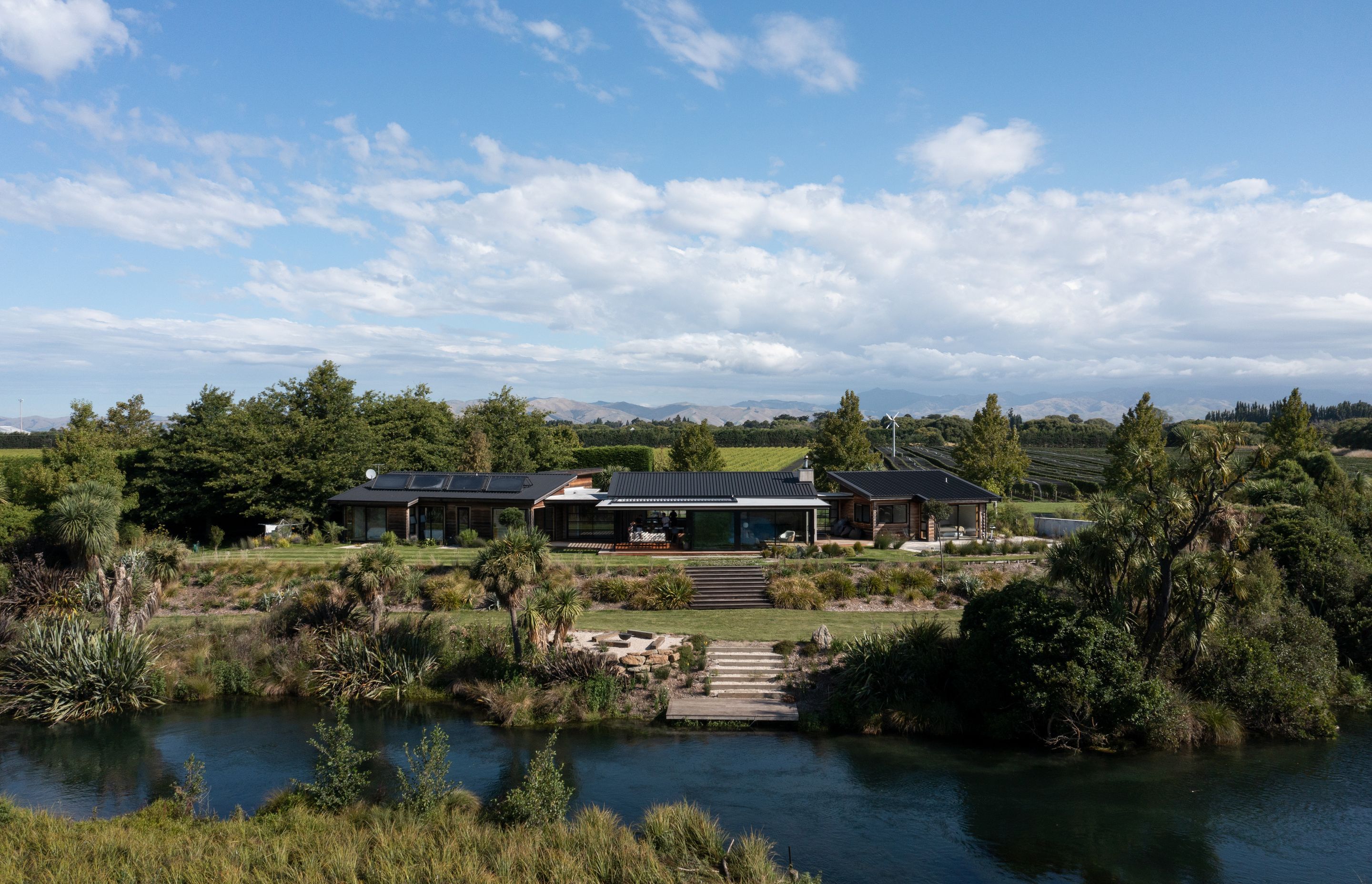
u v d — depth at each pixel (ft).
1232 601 84.89
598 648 94.63
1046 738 76.64
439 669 93.61
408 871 49.85
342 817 59.82
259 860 51.44
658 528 150.92
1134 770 71.41
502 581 87.71
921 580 118.01
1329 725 79.20
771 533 147.23
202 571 125.39
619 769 71.46
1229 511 100.27
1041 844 58.59
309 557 136.46
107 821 59.36
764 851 53.62
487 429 231.09
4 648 96.02
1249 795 66.49
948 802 65.21
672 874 50.21
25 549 124.77
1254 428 295.89
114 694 88.07
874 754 74.95
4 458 172.55
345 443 181.98
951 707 81.10
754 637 98.58
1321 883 53.62
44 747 77.97
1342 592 98.94
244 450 168.04
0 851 52.08
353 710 88.22
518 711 83.10
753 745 77.15
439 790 63.16
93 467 157.28
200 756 75.72
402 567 98.53
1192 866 55.62
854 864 55.62
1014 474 196.44
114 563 101.45
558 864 50.57
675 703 84.58
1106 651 74.64
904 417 585.63
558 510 159.94
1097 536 80.53
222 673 94.84
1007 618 79.46
